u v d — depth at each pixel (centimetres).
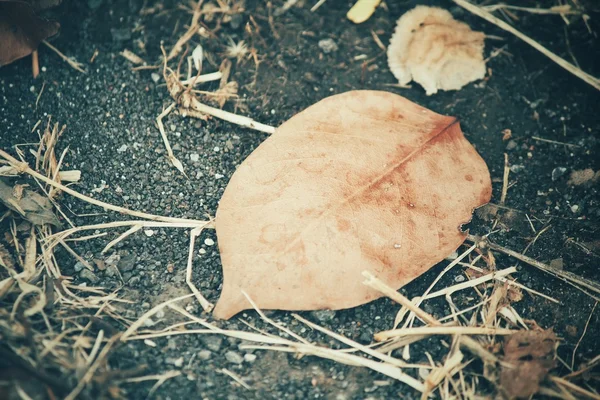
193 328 35
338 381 34
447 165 35
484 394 34
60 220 36
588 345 35
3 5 37
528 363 34
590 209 37
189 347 34
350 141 35
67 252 36
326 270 34
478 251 36
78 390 33
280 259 34
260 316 35
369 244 34
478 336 35
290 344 34
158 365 34
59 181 37
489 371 34
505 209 37
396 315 35
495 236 37
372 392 34
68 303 35
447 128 36
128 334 34
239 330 35
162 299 35
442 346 35
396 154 35
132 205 37
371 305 35
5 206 36
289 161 35
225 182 37
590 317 35
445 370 34
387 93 36
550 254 36
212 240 36
